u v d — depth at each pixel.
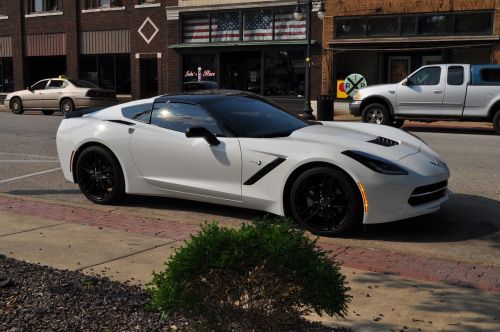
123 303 3.60
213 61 25.08
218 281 2.57
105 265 4.64
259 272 2.53
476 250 5.26
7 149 12.55
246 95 6.97
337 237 5.62
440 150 12.15
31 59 30.83
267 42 23.50
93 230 5.81
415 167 5.57
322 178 5.57
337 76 22.72
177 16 25.52
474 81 15.57
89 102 23.48
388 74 22.22
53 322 3.27
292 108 23.47
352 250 5.18
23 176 9.27
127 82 27.78
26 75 30.62
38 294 3.72
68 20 28.62
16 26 30.25
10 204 7.12
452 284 4.28
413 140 6.35
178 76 25.88
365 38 21.94
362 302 3.88
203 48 25.03
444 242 5.50
